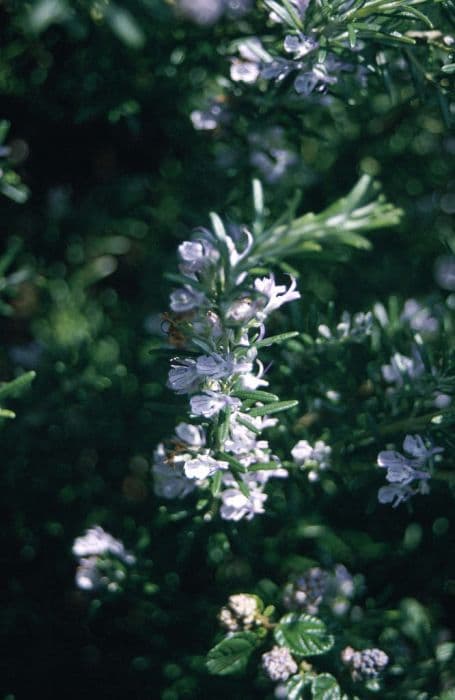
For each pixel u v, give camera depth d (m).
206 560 0.61
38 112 0.67
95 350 0.67
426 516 0.62
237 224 0.61
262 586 0.58
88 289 0.72
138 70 0.64
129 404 0.66
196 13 0.61
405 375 0.56
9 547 0.65
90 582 0.59
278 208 0.66
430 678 0.56
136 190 0.70
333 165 0.69
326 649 0.54
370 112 0.68
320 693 0.54
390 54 0.60
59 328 0.68
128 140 0.69
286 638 0.54
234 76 0.57
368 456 0.57
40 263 0.69
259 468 0.51
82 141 0.69
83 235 0.70
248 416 0.50
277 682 0.55
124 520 0.64
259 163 0.64
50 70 0.65
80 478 0.66
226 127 0.63
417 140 0.69
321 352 0.58
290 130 0.63
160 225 0.70
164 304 0.68
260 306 0.49
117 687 0.62
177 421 0.62
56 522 0.65
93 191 0.70
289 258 0.65
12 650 0.63
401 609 0.59
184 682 0.60
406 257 0.69
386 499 0.55
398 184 0.70
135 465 0.66
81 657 0.63
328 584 0.58
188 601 0.60
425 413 0.57
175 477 0.54
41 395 0.66
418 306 0.62
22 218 0.70
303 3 0.54
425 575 0.62
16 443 0.65
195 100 0.65
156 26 0.62
